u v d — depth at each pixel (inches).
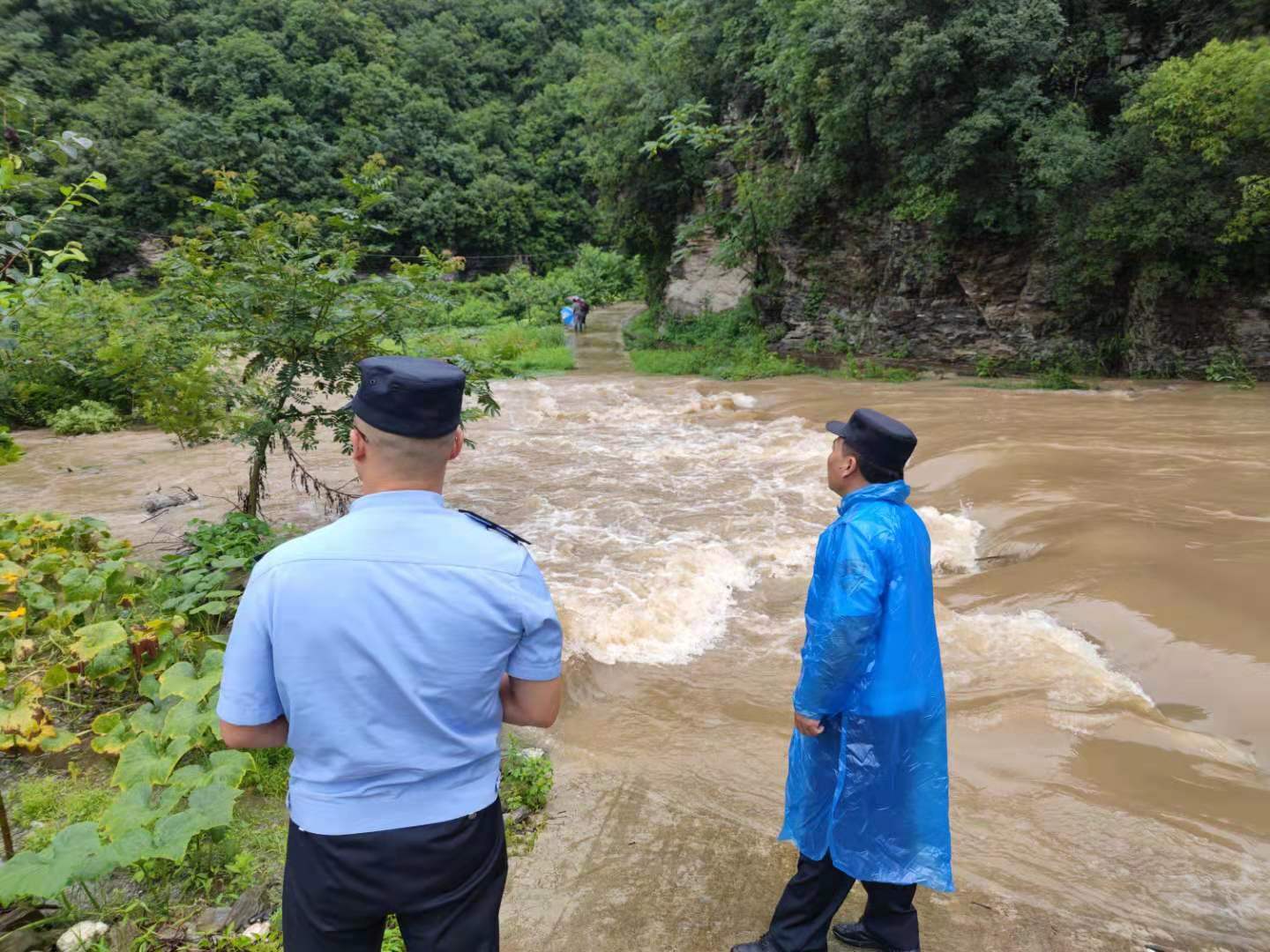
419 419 59.8
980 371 701.3
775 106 866.8
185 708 129.7
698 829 128.0
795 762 98.5
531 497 344.8
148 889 109.4
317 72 1940.2
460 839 60.9
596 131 1071.0
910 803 92.0
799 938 96.3
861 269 814.5
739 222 913.5
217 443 464.8
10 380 412.8
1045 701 165.0
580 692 179.9
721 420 524.4
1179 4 644.1
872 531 89.3
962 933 105.1
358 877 59.3
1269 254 576.4
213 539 230.1
